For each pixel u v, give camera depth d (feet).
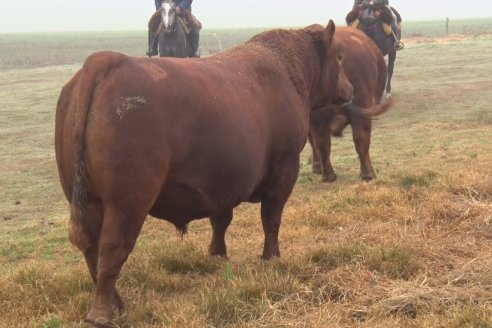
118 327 14.69
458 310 15.08
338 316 15.26
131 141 13.74
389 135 46.83
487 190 26.32
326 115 30.40
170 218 15.85
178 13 55.11
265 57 18.63
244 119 16.03
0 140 52.80
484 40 149.69
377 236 21.54
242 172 16.06
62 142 14.57
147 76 14.28
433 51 120.26
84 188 13.84
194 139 14.78
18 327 15.46
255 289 16.57
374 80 30.19
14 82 99.19
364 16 51.42
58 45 262.06
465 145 40.34
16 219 30.81
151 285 18.17
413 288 16.44
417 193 27.07
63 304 16.83
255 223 25.82
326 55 20.80
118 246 13.89
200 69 15.85
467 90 69.36
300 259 18.94
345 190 28.94
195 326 14.85
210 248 20.56
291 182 18.93
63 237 26.02
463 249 19.77
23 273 19.19
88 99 13.76
